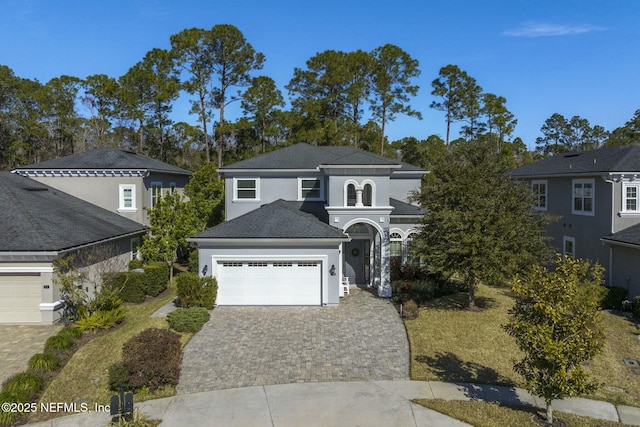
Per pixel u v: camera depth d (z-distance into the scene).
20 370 13.14
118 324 17.19
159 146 54.34
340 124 50.44
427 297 20.64
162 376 11.77
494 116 59.16
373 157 22.11
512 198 17.89
